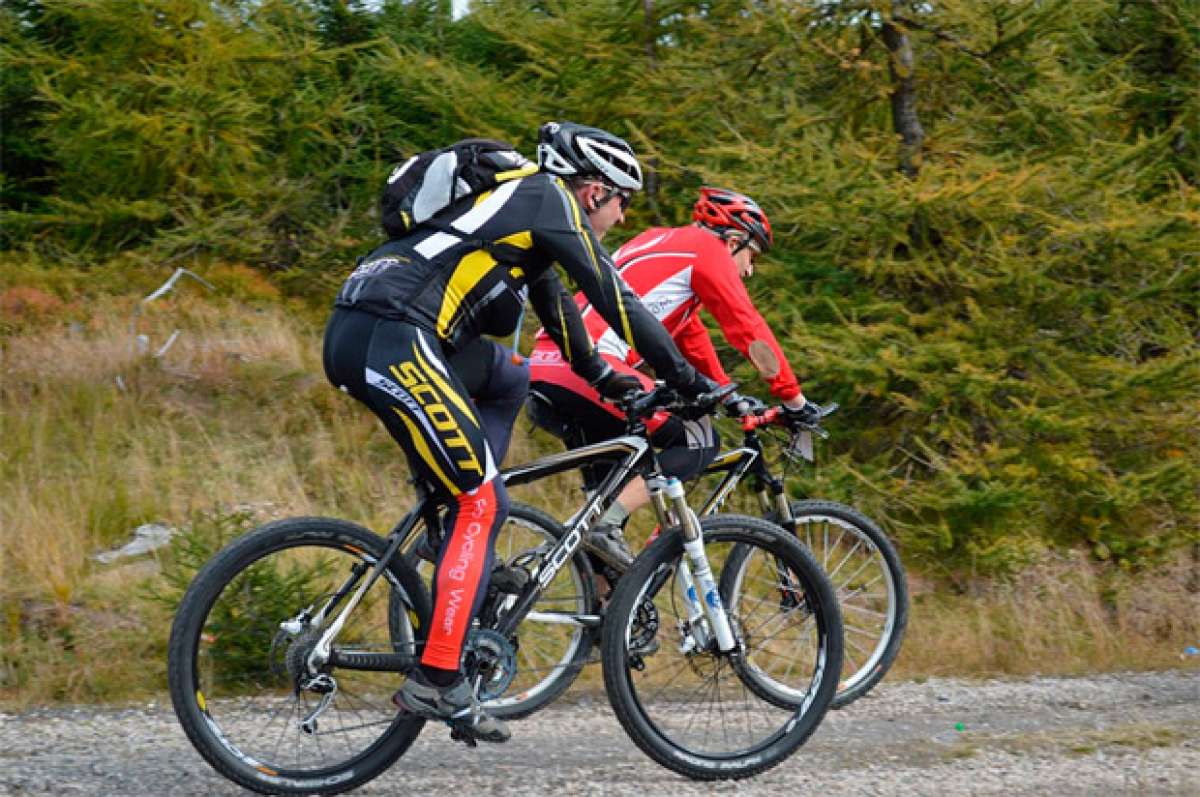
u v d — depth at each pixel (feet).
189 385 23.59
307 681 10.02
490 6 28.35
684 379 10.30
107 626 14.62
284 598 10.85
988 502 18.60
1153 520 19.92
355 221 30.09
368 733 10.80
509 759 11.37
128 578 16.01
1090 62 24.67
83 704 12.98
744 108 22.70
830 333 19.84
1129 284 20.24
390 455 22.22
